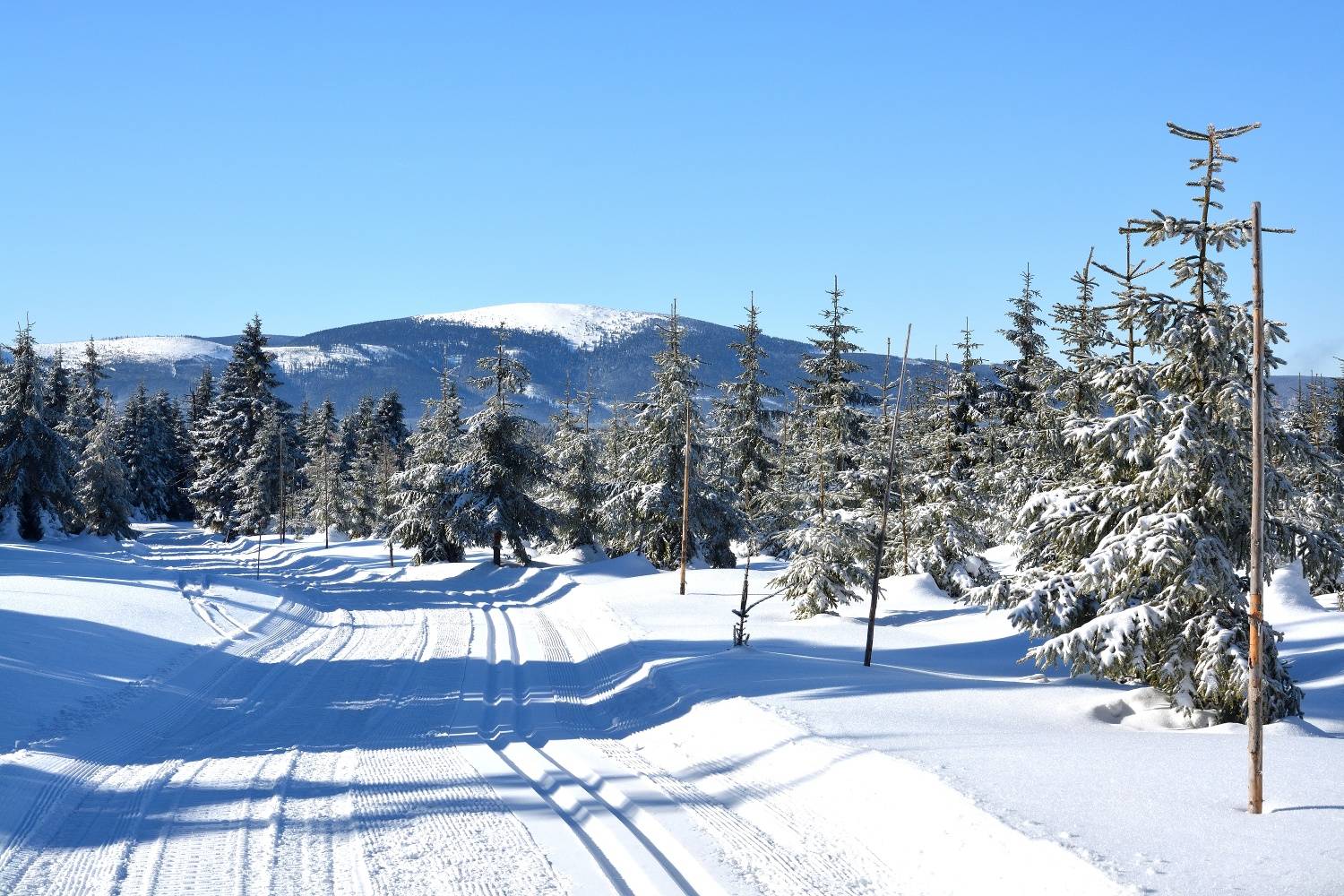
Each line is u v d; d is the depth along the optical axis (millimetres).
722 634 26547
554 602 38250
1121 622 15867
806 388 46906
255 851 9195
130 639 23328
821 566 30625
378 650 25719
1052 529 18000
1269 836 8242
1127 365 17078
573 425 57250
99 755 13617
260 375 80125
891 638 26875
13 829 9906
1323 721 15664
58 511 58344
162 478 99688
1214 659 15000
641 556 47750
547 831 9914
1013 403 39281
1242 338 15125
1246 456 15758
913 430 45781
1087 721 15406
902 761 11102
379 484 84562
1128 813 8969
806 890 8219
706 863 8859
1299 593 26234
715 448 49562
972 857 8336
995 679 20312
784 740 13094
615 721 17219
